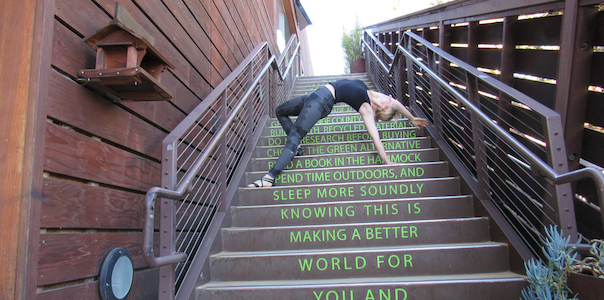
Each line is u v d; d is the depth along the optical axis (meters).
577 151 2.06
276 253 2.36
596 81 1.95
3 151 1.26
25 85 1.29
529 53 2.45
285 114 3.78
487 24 2.99
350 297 2.05
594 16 1.92
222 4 3.74
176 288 2.42
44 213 1.31
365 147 3.90
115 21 1.45
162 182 1.79
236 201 3.06
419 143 3.83
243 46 4.67
